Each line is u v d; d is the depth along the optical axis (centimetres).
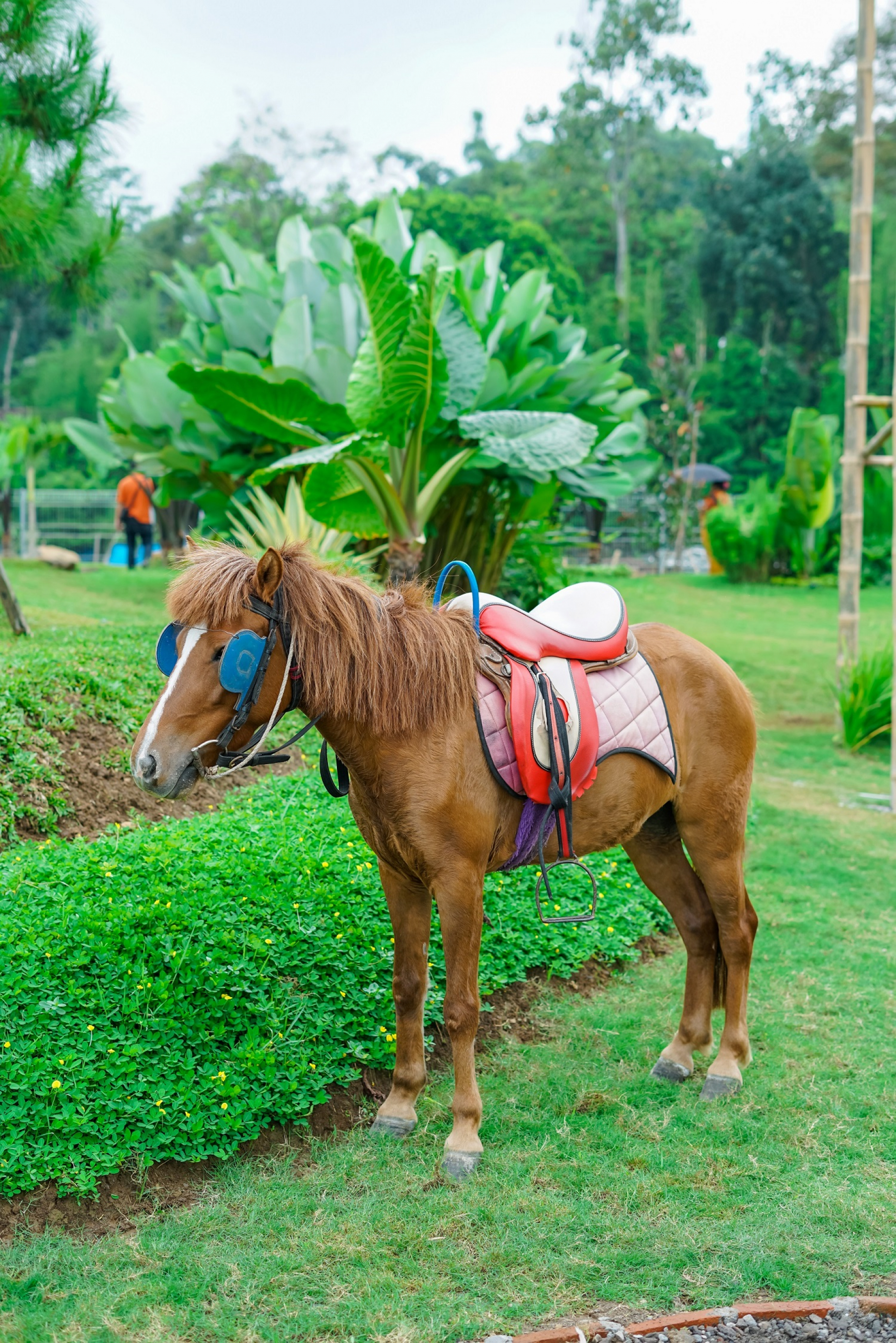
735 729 394
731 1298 275
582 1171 333
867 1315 267
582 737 349
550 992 472
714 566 2369
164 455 1173
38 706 582
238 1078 342
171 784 299
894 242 4175
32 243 740
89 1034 336
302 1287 278
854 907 602
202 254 5431
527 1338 255
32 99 768
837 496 2295
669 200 5597
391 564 863
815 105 4512
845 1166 340
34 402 4303
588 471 1112
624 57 4462
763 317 4438
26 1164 302
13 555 2064
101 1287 275
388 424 748
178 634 307
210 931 387
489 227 4028
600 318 4328
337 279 1120
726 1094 384
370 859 479
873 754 1014
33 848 488
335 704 319
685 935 410
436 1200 315
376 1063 386
